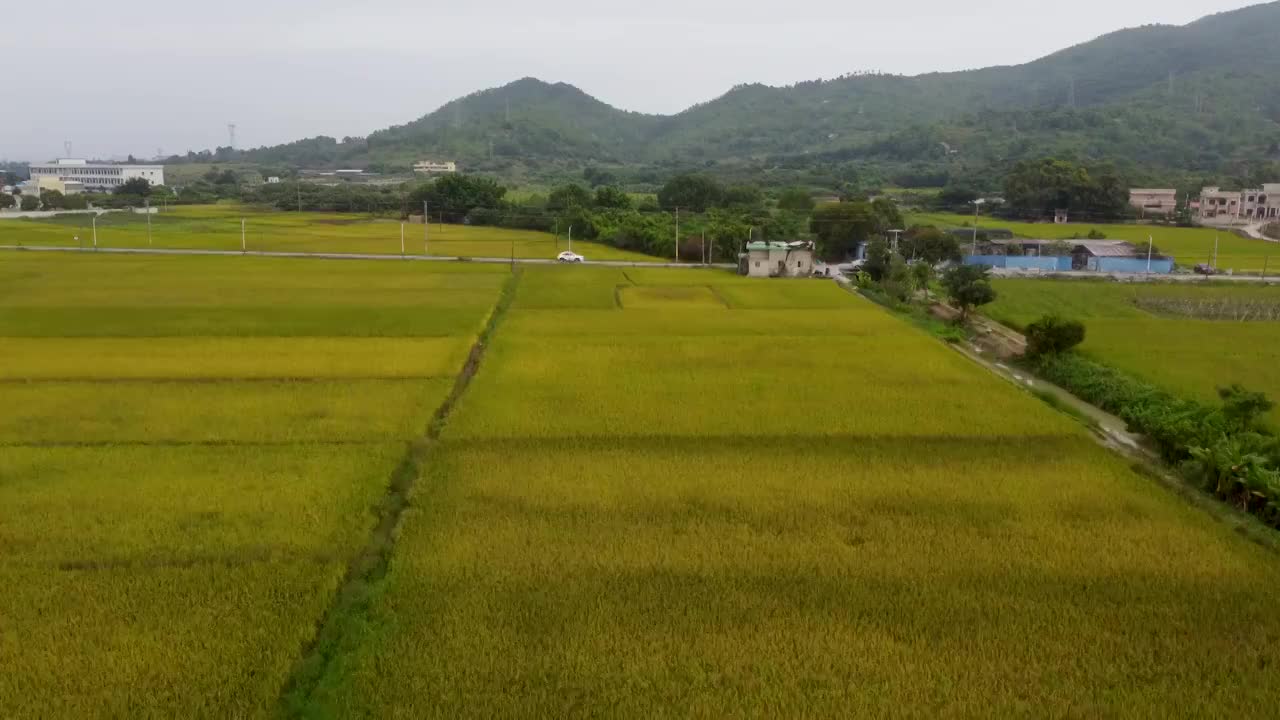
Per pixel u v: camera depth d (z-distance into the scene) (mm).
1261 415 30266
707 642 15883
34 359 37844
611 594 17484
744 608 17016
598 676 14852
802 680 14875
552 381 34969
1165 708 14211
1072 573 18641
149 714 13727
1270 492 22188
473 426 28562
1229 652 15758
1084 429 29516
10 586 17547
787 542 19984
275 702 14156
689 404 31531
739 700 14312
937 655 15602
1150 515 21828
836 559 19156
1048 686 14781
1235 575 18656
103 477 23672
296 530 20328
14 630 15969
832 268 85188
